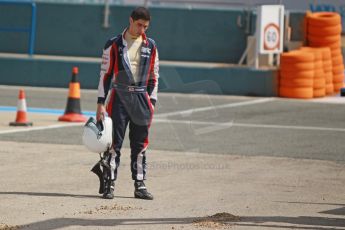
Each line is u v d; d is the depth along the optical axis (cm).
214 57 3934
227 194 1447
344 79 3778
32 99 3075
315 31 3569
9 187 1457
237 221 1221
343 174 1705
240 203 1369
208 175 1644
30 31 3541
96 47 4019
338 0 4181
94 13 4016
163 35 3975
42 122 2423
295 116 2739
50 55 4059
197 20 3941
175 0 3997
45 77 3544
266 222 1220
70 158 1792
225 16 3912
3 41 4103
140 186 1387
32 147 1934
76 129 2280
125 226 1168
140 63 1362
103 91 1370
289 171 1723
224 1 3975
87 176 1585
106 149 1371
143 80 1366
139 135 1386
